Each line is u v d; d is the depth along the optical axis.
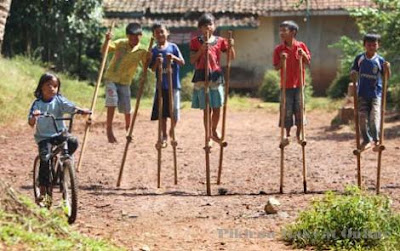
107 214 9.65
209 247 8.15
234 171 13.30
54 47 29.59
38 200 8.88
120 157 14.79
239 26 32.50
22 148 15.67
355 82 11.19
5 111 19.50
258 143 17.41
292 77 12.13
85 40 31.50
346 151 15.83
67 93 24.12
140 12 33.50
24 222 7.08
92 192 11.15
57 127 9.01
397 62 21.45
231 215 9.73
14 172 12.70
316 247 8.16
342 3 32.50
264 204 10.37
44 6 28.39
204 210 10.01
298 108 12.18
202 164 14.09
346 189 9.01
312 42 33.31
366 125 12.34
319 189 11.55
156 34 12.38
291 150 16.08
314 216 8.51
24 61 25.92
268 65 33.47
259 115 25.09
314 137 18.61
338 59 33.19
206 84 11.35
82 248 7.11
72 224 8.74
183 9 33.56
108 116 13.14
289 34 12.09
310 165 13.93
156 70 11.73
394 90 23.22
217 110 12.23
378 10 21.16
